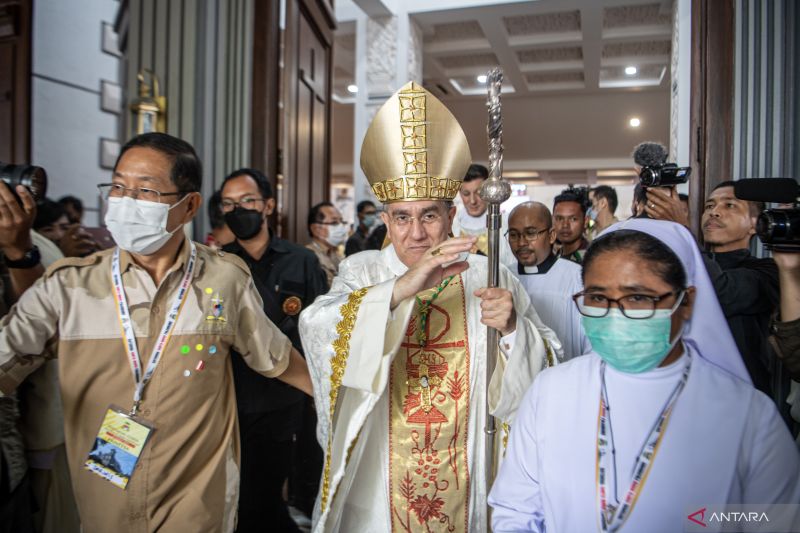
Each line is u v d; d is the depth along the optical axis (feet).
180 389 4.94
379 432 5.30
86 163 11.15
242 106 11.00
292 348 5.82
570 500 3.50
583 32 27.84
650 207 7.06
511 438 3.99
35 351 4.81
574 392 3.68
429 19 26.63
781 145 8.91
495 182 4.47
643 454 3.38
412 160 5.00
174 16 10.91
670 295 3.33
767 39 8.99
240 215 8.13
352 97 41.68
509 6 25.18
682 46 19.85
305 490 10.55
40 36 10.32
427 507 5.22
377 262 5.67
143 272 5.03
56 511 6.80
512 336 4.86
